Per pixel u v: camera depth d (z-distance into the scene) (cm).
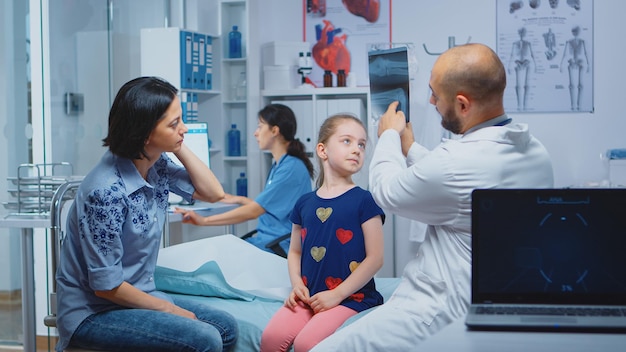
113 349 233
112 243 230
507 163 204
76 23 431
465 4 548
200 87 519
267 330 246
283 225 400
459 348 126
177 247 304
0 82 407
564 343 128
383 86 251
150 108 235
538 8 538
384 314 212
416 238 514
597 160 534
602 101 532
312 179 411
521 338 132
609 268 149
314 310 246
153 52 500
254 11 557
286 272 308
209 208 418
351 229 251
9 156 405
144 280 249
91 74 444
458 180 202
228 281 291
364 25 569
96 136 446
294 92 549
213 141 552
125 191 235
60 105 417
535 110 541
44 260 411
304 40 581
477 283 152
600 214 150
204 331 229
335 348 210
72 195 288
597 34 531
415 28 559
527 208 152
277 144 411
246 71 549
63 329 237
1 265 412
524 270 151
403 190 208
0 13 406
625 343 128
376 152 226
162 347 228
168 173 271
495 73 208
